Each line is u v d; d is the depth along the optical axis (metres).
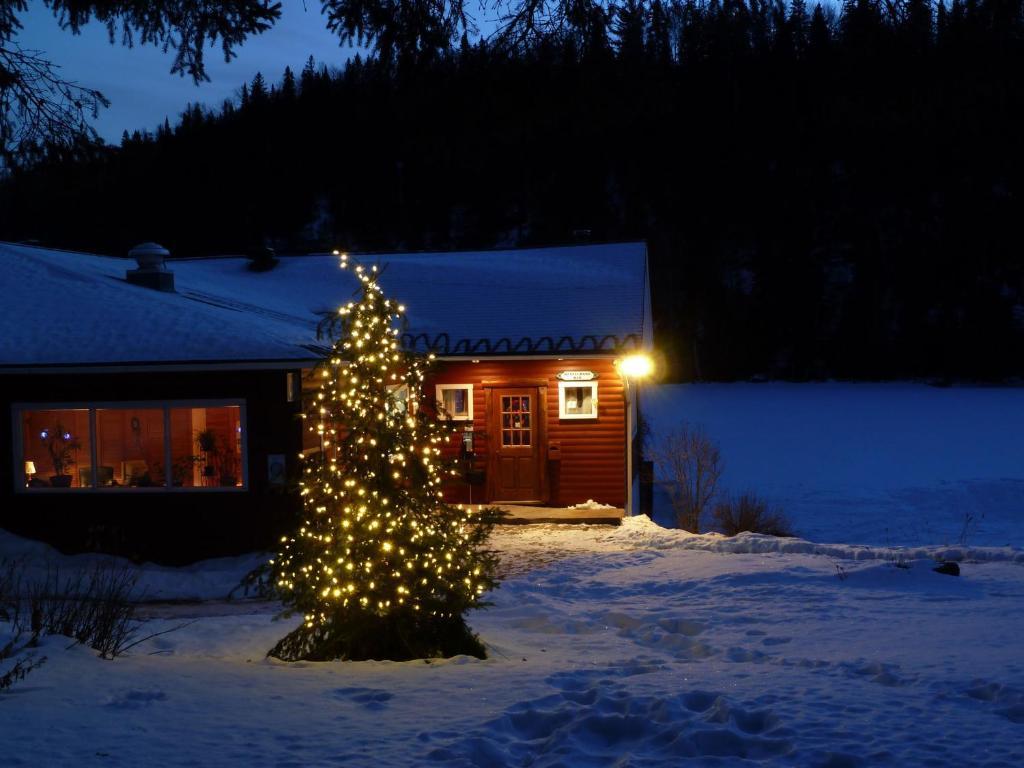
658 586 12.30
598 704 5.60
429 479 8.13
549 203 78.25
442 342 20.00
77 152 7.33
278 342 15.88
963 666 6.81
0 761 4.54
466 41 6.59
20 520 15.81
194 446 15.69
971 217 86.62
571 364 19.52
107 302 17.48
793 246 87.81
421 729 5.19
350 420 8.10
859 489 30.06
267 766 4.58
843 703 5.64
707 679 6.44
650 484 22.20
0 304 17.52
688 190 81.38
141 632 9.32
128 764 4.57
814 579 12.43
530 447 19.64
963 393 65.56
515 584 12.56
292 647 8.05
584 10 6.33
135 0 6.71
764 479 32.97
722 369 85.00
